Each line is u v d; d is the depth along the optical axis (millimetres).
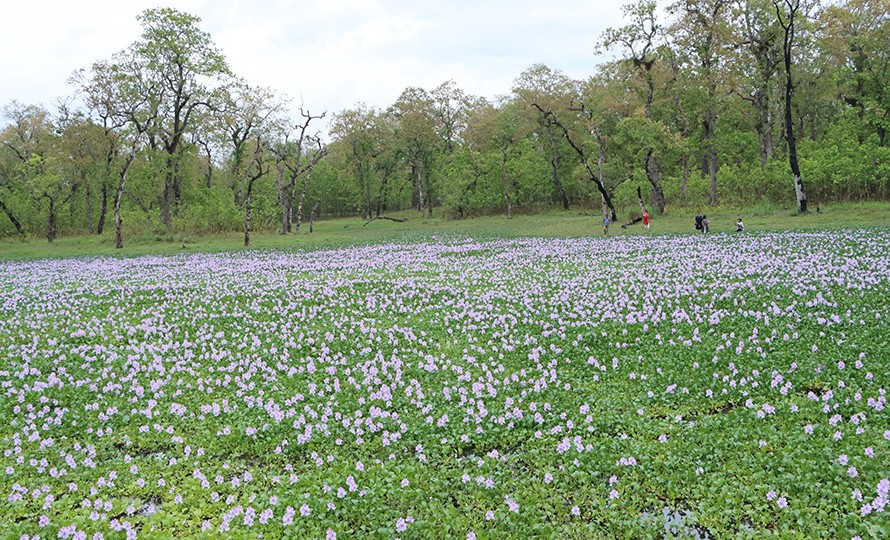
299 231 57375
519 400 10195
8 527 6863
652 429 8859
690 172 55812
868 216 34719
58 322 17359
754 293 16469
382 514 7000
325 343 14219
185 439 9383
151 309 18625
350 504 7133
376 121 75188
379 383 11414
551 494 7336
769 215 40562
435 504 7160
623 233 38906
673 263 22859
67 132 54438
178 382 11672
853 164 41312
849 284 16234
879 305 14070
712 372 10914
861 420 8383
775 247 25125
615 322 14438
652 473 7625
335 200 92812
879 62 46562
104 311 18828
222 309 18328
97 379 12000
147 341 15164
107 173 57469
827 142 47938
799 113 59531
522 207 72500
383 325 15844
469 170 71562
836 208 39562
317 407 10250
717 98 48062
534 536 6520
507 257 28750
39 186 55562
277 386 11445
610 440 8539
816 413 8820
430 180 81562
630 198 56094
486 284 20922
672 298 16625
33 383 11938
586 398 10250
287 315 17312
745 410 9148
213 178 88562
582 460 8062
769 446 7938
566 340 13523
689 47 47500
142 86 52812
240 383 11578
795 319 13555
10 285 25484
